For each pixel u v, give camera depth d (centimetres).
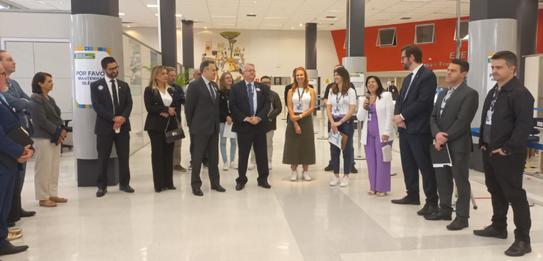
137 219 348
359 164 628
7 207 275
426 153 353
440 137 314
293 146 494
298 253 273
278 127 1290
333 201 407
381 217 353
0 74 254
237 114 445
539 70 952
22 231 319
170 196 429
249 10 1528
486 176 296
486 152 292
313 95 488
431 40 1792
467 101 306
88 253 274
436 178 341
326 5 1427
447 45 1748
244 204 395
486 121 290
